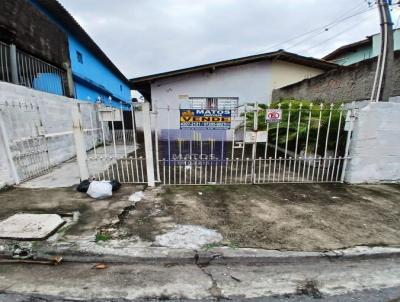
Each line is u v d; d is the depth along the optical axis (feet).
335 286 7.19
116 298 6.54
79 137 14.66
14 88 15.96
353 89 22.65
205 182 15.89
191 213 11.25
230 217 10.90
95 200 12.67
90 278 7.31
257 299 6.62
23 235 8.87
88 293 6.70
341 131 17.90
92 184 13.26
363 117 14.92
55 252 8.22
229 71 35.70
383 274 7.77
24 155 16.29
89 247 8.38
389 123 15.21
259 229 9.86
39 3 27.78
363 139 15.23
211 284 7.16
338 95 24.71
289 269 7.93
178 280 7.30
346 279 7.50
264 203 12.58
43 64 22.79
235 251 8.34
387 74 15.76
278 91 36.40
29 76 20.22
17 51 18.44
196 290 6.90
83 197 13.08
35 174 17.47
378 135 15.30
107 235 9.18
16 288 6.83
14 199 12.75
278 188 14.98
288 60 36.42
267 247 8.61
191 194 13.78
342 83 24.11
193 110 14.97
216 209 11.75
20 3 19.42
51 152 20.31
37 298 6.48
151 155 14.73
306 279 7.47
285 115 23.34
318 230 9.85
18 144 15.71
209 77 35.50
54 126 21.44
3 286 6.89
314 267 8.04
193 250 8.36
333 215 11.23
